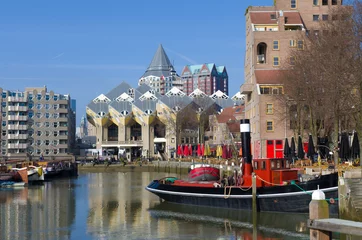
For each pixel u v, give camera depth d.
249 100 117.25
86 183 101.69
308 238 41.94
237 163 93.69
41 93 194.25
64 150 195.12
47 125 193.75
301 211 48.94
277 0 114.06
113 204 64.56
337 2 113.69
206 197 56.03
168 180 65.06
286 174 53.25
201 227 47.25
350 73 64.12
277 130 101.88
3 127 188.25
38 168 102.50
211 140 170.00
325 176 47.16
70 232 46.31
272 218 49.34
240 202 53.19
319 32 87.31
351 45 65.44
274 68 108.31
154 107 199.12
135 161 180.62
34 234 45.50
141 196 73.44
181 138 181.88
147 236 44.03
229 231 45.19
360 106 61.94
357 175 44.62
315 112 77.31
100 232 46.12
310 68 76.38
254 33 108.94
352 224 22.03
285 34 108.44
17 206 63.59
